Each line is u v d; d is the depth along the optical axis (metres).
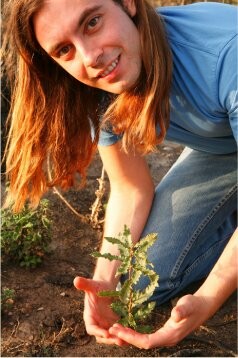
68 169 1.20
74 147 1.18
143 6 0.96
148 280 1.26
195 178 1.33
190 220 1.29
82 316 1.24
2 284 1.31
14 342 1.18
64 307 1.26
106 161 1.24
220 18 1.02
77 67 0.96
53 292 1.30
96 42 0.93
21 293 1.29
